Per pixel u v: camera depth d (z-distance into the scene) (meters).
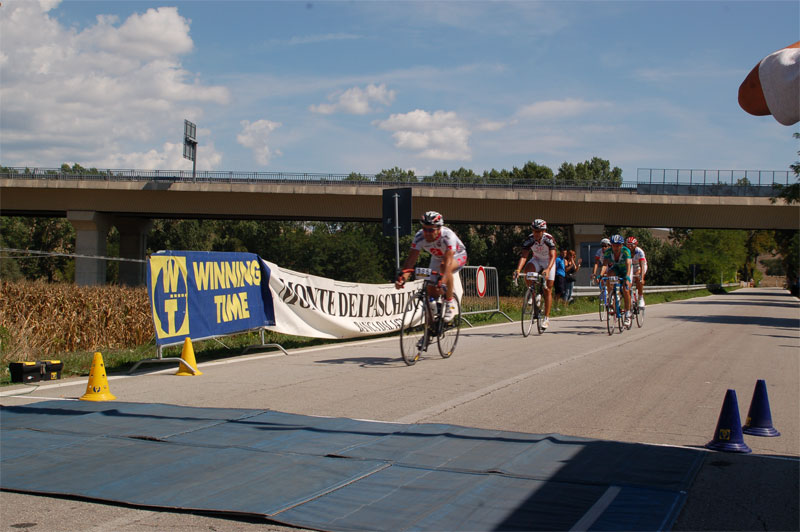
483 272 15.99
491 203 48.53
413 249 8.18
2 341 9.62
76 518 3.14
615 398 5.97
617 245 12.68
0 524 3.08
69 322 12.14
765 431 4.67
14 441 4.41
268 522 3.06
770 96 2.82
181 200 49.84
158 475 3.69
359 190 47.56
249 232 84.75
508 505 3.17
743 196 46.47
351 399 5.88
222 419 4.99
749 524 3.00
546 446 4.19
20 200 50.91
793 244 56.84
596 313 19.27
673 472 3.66
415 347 8.12
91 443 4.35
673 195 47.03
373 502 3.23
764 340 12.38
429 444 4.24
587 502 3.20
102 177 49.84
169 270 7.75
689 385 6.73
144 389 6.51
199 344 10.16
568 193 47.50
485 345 10.19
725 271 78.62
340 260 80.88
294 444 4.27
